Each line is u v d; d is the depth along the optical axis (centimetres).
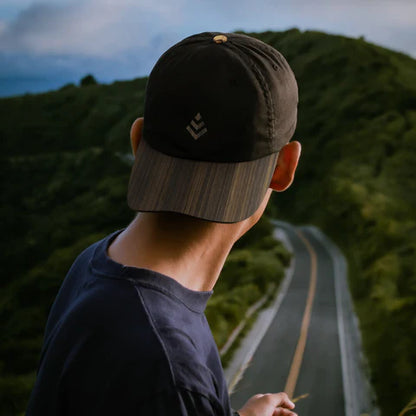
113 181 7338
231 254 3825
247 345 2189
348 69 8969
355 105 8106
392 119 7550
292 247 4759
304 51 9862
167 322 57
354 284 3362
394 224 4238
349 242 4634
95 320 57
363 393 1764
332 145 7569
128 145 8844
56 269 4772
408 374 1755
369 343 2214
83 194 7494
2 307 4434
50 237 6419
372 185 5775
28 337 3847
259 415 80
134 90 10812
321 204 6250
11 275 5994
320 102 8612
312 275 3681
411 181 5975
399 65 9181
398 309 2336
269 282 3266
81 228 6412
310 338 2311
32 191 7738
